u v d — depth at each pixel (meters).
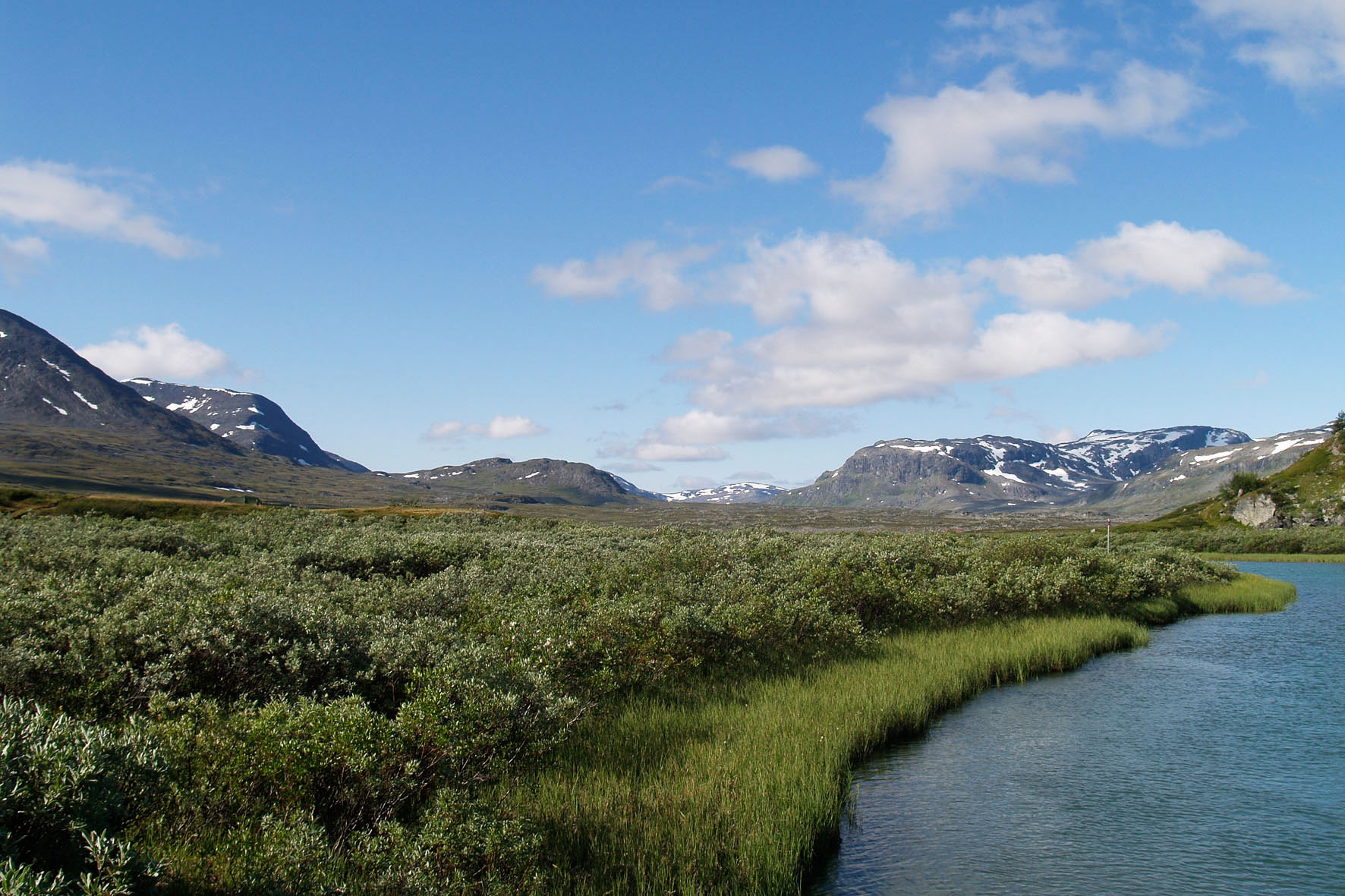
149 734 7.91
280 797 8.84
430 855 7.87
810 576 25.66
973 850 11.38
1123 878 10.62
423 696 10.02
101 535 29.80
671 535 39.12
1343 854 11.35
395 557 27.25
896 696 17.50
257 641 11.94
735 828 10.38
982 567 34.19
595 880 8.89
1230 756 15.66
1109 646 27.83
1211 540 109.75
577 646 15.71
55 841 6.04
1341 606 42.50
